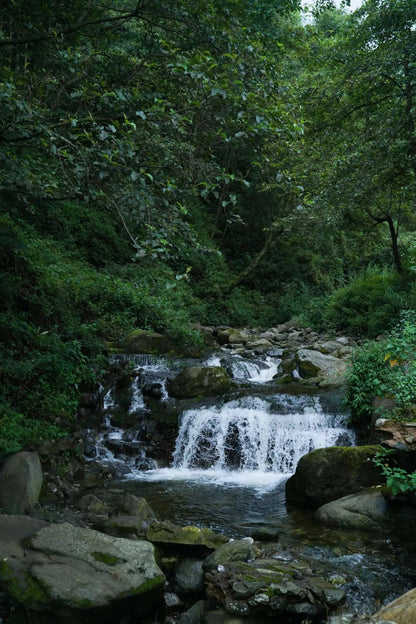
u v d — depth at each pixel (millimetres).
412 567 4465
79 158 5508
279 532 5359
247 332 17594
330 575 4234
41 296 10531
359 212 18625
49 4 7355
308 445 7977
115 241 16578
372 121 15109
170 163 5965
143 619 3576
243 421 8398
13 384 7875
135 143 5656
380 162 14555
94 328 11234
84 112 6473
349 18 14344
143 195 5348
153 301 13844
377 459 6180
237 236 23328
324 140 15070
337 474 6227
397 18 13344
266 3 12328
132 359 10828
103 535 3971
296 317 18922
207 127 6145
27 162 6316
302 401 8766
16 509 5312
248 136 6168
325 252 23688
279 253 23625
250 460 8188
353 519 5504
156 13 6961
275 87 6320
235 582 3615
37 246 13047
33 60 7246
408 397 6551
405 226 25016
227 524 5609
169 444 8562
